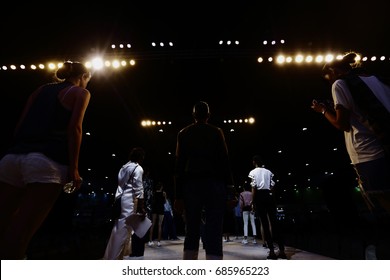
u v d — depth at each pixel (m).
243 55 7.87
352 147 2.05
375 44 7.41
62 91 2.01
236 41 7.79
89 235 9.48
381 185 1.88
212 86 15.25
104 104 15.99
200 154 2.63
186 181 2.62
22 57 7.73
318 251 5.61
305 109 17.09
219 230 2.50
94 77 13.09
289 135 22.03
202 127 2.75
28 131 1.84
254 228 9.71
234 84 15.16
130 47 7.89
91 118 16.97
